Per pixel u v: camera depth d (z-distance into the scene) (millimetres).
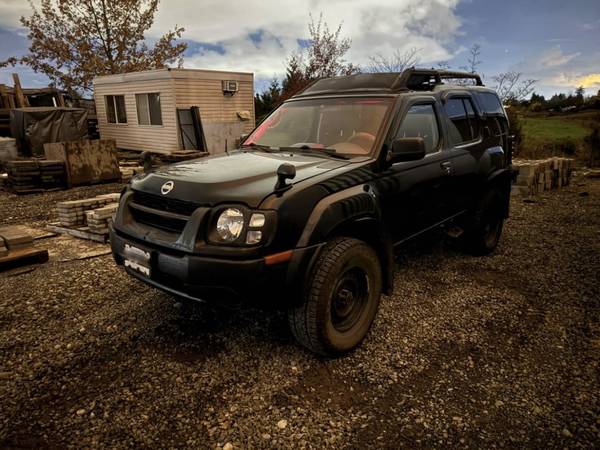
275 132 3824
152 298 3648
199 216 2342
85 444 2047
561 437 2121
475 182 4320
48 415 2242
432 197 3678
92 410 2281
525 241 5496
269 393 2445
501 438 2119
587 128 19188
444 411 2312
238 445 2061
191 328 3152
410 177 3354
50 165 9258
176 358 2770
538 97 29719
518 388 2506
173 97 13414
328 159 3102
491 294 3828
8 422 2188
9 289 3834
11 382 2510
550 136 16969
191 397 2398
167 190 2594
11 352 2820
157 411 2283
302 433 2145
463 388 2510
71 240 5395
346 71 17266
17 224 6406
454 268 4492
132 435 2111
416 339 3062
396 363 2764
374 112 3348
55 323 3213
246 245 2287
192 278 2324
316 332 2576
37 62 21922
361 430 2170
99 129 17281
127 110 15539
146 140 15148
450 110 4082
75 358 2758
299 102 3922
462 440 2105
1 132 15852
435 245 5262
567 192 9031
